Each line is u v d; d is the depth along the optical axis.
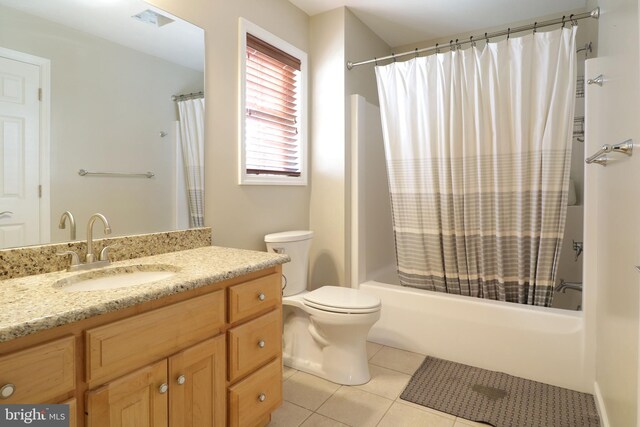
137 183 1.63
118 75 1.55
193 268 1.38
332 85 2.64
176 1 1.78
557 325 1.98
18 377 0.82
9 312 0.88
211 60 1.95
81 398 0.94
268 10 2.33
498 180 2.13
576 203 2.69
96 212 1.48
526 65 2.03
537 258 2.09
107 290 1.06
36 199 1.30
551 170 1.99
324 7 2.60
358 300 2.03
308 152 2.73
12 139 1.24
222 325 1.34
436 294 2.35
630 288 1.15
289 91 2.56
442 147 2.27
